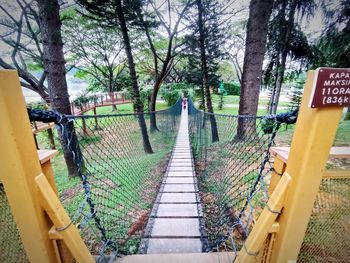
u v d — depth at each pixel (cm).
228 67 1827
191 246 173
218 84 943
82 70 1418
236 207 209
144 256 126
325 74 63
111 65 1410
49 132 632
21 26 795
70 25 888
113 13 481
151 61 1337
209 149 529
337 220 91
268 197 93
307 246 95
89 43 1138
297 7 586
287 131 549
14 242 81
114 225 196
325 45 561
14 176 70
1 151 67
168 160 516
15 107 67
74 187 349
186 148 664
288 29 624
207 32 644
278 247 89
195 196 277
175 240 180
